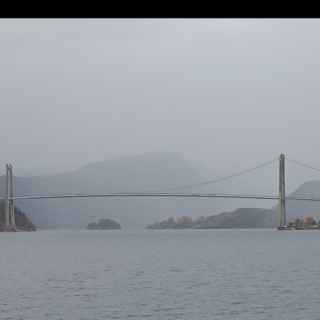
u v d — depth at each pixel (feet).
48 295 173.06
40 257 339.77
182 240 610.24
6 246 486.38
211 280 207.51
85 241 601.21
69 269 257.55
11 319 137.59
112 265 277.44
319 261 288.92
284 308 148.46
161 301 160.76
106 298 166.81
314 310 145.59
